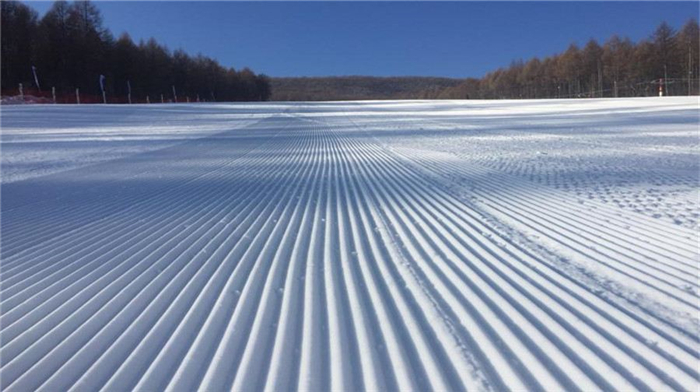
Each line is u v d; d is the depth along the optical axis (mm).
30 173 13492
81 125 36406
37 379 3002
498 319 3500
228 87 121812
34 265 5172
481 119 33219
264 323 3613
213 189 9617
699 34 73625
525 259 4734
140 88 90375
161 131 30297
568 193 7684
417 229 5980
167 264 5039
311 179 10484
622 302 3705
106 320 3779
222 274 4680
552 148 14539
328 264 4844
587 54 93375
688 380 2688
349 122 35406
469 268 4551
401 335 3332
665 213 6188
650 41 78438
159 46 100062
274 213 7211
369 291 4121
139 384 2887
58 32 76000
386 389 2723
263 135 25219
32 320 3832
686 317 3428
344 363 3014
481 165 11406
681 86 75438
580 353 3010
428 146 16734
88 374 3029
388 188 8906
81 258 5355
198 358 3156
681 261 4504
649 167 10094
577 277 4230
